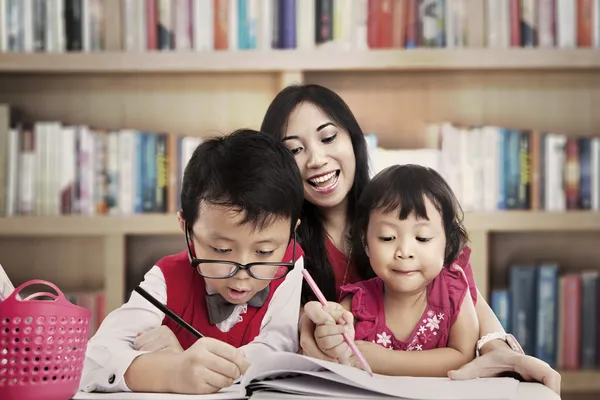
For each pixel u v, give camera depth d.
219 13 2.22
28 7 2.22
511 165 2.23
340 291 1.31
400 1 2.21
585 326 2.25
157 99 2.43
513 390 0.91
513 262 2.44
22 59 2.21
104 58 2.21
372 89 2.40
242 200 1.00
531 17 2.23
